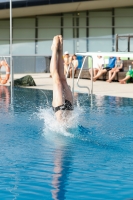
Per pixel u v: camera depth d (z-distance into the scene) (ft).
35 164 22.00
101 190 17.98
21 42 123.65
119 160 22.86
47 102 47.29
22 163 22.20
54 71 30.35
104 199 16.90
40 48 123.54
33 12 119.75
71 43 123.24
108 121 34.86
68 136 28.84
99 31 122.21
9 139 27.94
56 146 25.96
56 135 29.14
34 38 123.54
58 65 30.40
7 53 123.03
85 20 122.52
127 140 27.89
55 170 20.90
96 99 50.44
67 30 123.54
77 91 60.13
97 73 82.79
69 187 18.35
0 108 42.37
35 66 117.70
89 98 51.42
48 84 73.67
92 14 122.21
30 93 57.62
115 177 19.81
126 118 36.37
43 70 117.80
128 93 57.98
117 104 45.73
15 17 123.13
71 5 114.62
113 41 121.60
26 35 123.54
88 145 26.35
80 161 22.59
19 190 17.95
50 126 31.53
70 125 30.42
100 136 28.96
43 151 24.76
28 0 112.78
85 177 19.79
